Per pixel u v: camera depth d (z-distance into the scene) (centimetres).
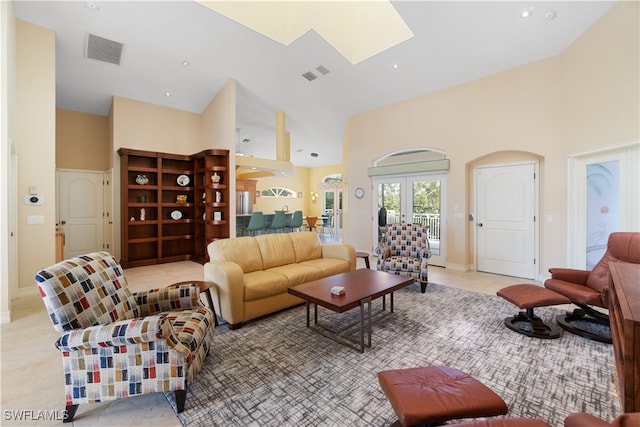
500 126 467
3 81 300
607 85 333
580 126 375
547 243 430
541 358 227
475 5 352
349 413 169
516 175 472
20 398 183
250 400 181
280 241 380
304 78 566
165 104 650
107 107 622
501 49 419
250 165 670
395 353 236
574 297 264
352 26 505
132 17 406
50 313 157
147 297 222
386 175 625
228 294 278
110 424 162
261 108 701
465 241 514
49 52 396
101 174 640
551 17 354
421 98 563
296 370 213
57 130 595
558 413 167
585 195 378
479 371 210
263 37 457
